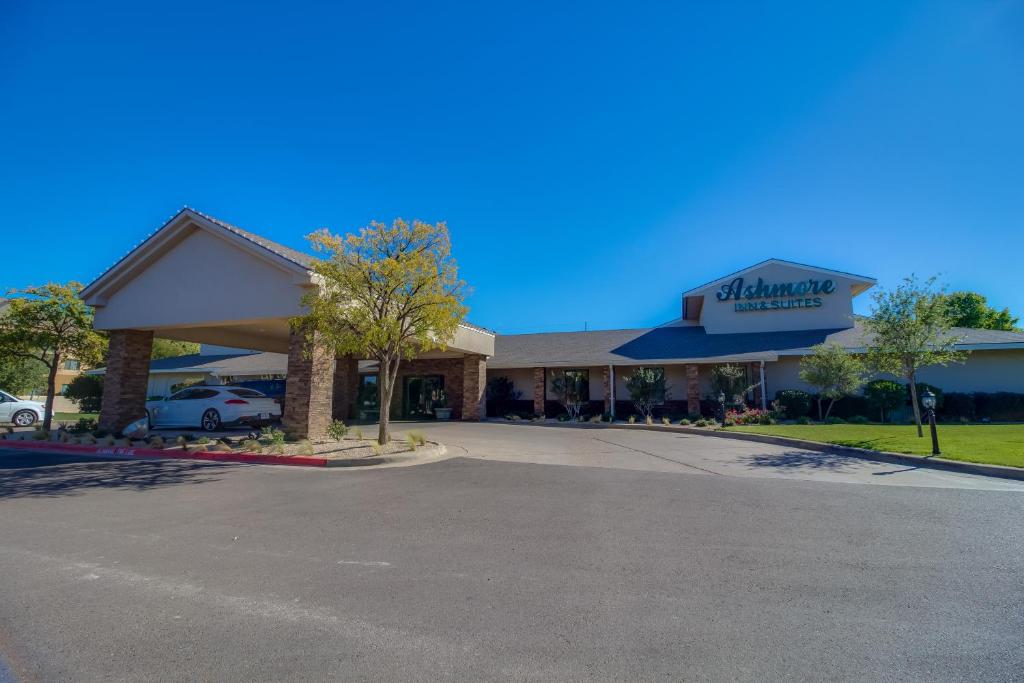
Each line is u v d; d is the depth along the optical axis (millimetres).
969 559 5211
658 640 3633
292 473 10367
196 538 6043
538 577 4789
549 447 14656
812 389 24016
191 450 12578
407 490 8633
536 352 28375
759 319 27922
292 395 14422
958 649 3502
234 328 19328
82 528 6488
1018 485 8836
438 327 13234
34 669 3320
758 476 9836
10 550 5668
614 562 5156
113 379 16531
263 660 3404
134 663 3383
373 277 12898
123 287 16500
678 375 26250
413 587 4582
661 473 10148
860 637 3664
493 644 3590
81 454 13109
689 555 5340
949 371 22625
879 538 5879
